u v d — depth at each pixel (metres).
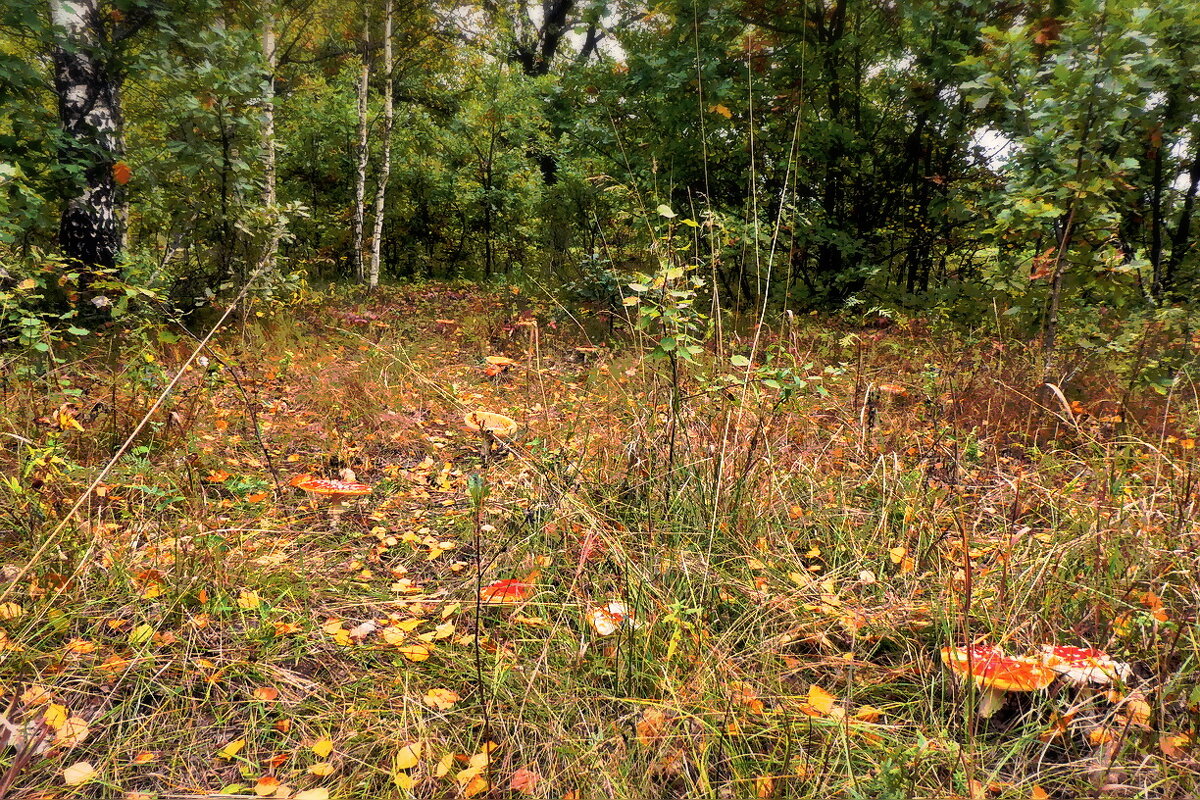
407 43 13.53
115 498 2.76
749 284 8.53
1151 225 7.22
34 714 1.68
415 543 2.74
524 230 15.27
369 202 15.07
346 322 7.01
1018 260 5.59
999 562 2.34
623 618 2.03
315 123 14.44
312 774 1.60
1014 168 5.57
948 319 6.68
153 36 6.73
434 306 8.62
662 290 2.78
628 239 9.77
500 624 2.16
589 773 1.57
